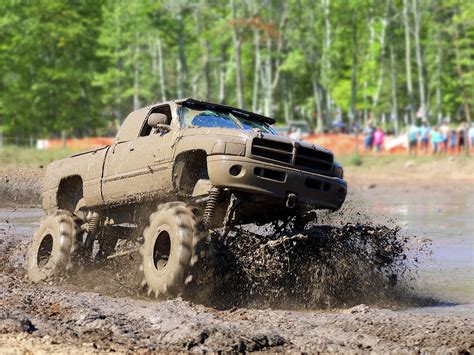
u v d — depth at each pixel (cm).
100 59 8788
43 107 7875
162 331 1000
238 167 1290
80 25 7831
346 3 8606
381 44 9475
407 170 5475
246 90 11581
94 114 8869
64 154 4959
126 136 1527
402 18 8731
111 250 1577
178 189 1372
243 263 1298
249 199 1321
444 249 2041
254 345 950
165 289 1238
